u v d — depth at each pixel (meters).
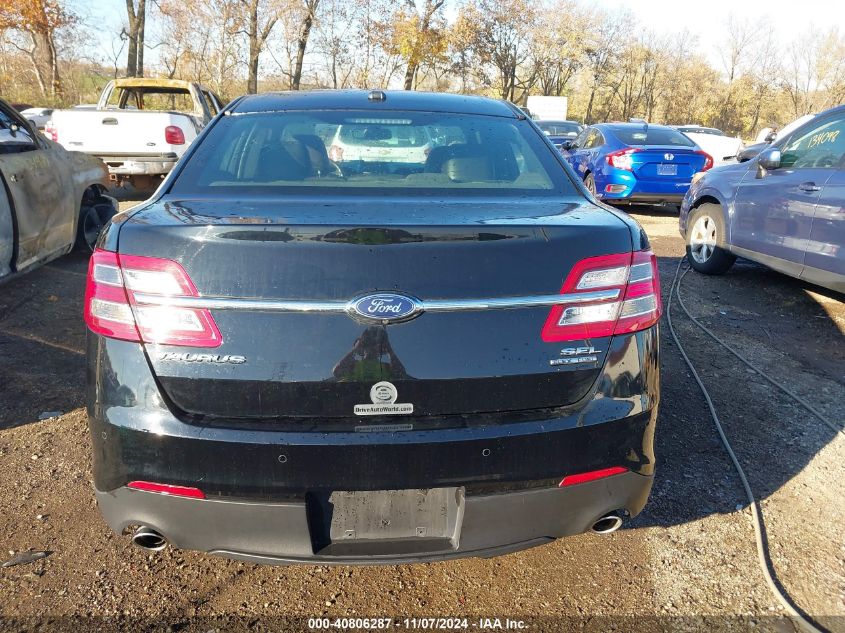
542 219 1.98
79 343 4.39
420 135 2.71
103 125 8.88
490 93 49.94
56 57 30.11
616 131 10.74
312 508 1.86
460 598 2.27
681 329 4.87
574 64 53.41
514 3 45.12
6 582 2.27
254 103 2.89
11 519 2.59
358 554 1.89
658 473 2.96
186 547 1.92
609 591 2.30
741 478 2.93
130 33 30.25
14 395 3.61
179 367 1.79
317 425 1.79
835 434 3.34
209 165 2.44
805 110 59.69
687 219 6.85
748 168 5.91
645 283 1.97
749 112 63.50
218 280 1.77
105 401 1.84
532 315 1.84
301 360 1.77
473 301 1.80
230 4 30.48
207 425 1.79
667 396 3.72
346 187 2.35
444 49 37.56
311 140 2.61
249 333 1.77
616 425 1.91
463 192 2.35
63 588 2.25
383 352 1.78
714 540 2.55
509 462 1.84
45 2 27.23
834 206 4.74
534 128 2.91
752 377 4.02
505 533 1.93
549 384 1.87
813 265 4.98
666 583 2.33
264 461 1.78
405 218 1.91
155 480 1.82
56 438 3.19
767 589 2.31
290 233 1.78
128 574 2.33
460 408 1.83
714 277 6.43
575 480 1.91
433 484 1.83
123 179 9.17
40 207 5.09
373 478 1.80
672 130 10.97
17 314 4.89
